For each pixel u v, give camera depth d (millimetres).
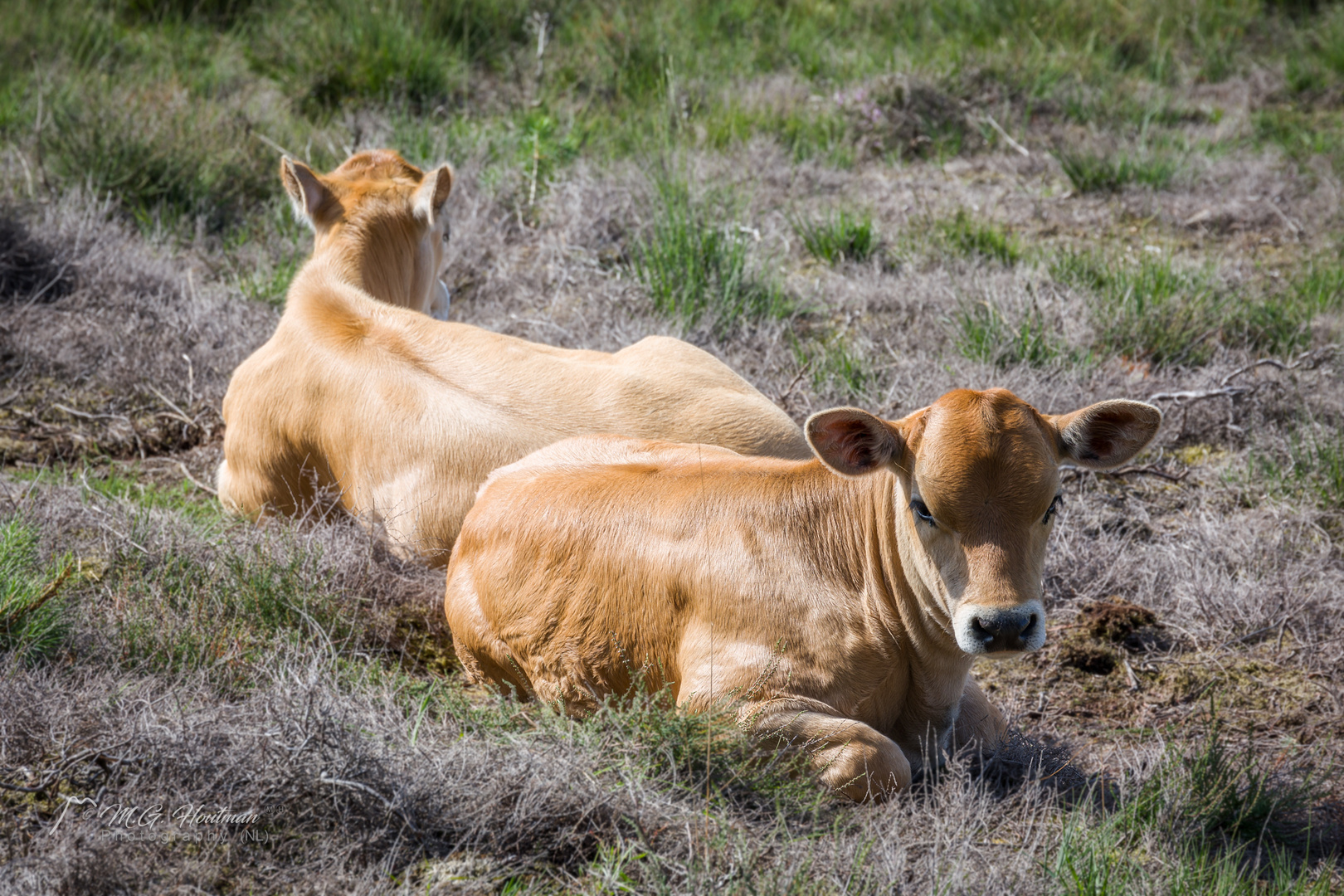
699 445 10812
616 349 17219
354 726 8375
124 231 19891
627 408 11742
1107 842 8148
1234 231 22562
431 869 7746
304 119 25047
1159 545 12992
